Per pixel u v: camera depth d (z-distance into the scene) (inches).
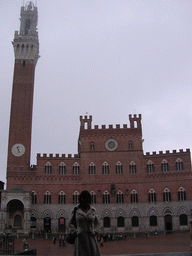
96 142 4493.1
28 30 5059.1
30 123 4525.1
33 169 4357.8
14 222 3927.2
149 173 4269.2
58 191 4229.8
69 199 4212.6
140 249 2374.5
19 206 3988.7
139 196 4197.8
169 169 4207.7
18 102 4564.5
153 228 4030.5
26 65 4790.8
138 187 4239.7
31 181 4232.3
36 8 5206.7
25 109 4544.8
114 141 4483.3
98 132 4534.9
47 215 4104.3
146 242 2967.5
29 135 4441.4
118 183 4281.5
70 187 4271.7
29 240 3346.5
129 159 4379.9
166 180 4173.2
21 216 3956.7
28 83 4692.4
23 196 3838.6
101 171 4352.9
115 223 4109.3
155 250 2257.6
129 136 4493.1
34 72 4958.2
